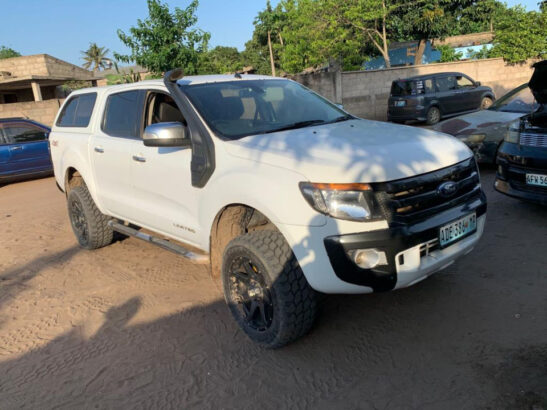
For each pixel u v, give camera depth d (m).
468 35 31.83
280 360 3.06
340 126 3.64
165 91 3.97
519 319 3.16
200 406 2.71
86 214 5.14
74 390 2.96
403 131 3.45
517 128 5.02
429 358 2.89
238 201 3.08
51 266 5.09
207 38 14.32
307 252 2.75
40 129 11.19
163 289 4.28
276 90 4.19
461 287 3.69
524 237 4.50
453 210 3.01
